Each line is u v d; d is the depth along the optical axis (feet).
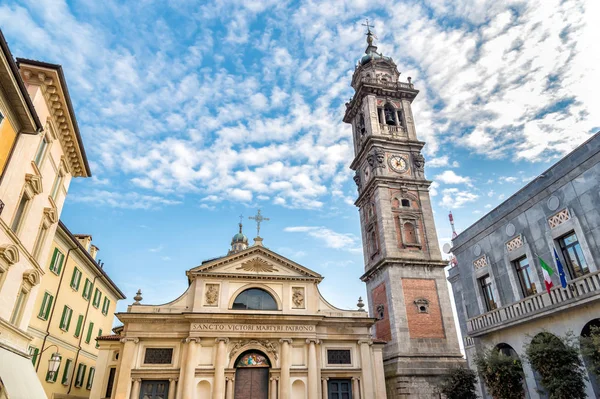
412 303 126.82
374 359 108.37
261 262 114.93
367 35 192.85
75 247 113.70
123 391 92.32
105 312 147.23
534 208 83.76
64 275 110.22
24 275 66.95
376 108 164.55
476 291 98.53
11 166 58.39
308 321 105.60
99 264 140.77
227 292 108.47
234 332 101.40
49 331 102.27
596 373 57.11
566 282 71.51
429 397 111.96
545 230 80.48
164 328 101.14
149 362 98.32
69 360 115.44
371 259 147.23
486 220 97.50
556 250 77.66
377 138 153.79
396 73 177.99
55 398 106.42
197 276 108.88
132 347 97.40
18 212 64.34
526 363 78.89
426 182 149.69
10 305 63.05
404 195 146.41
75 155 82.84
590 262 70.18
